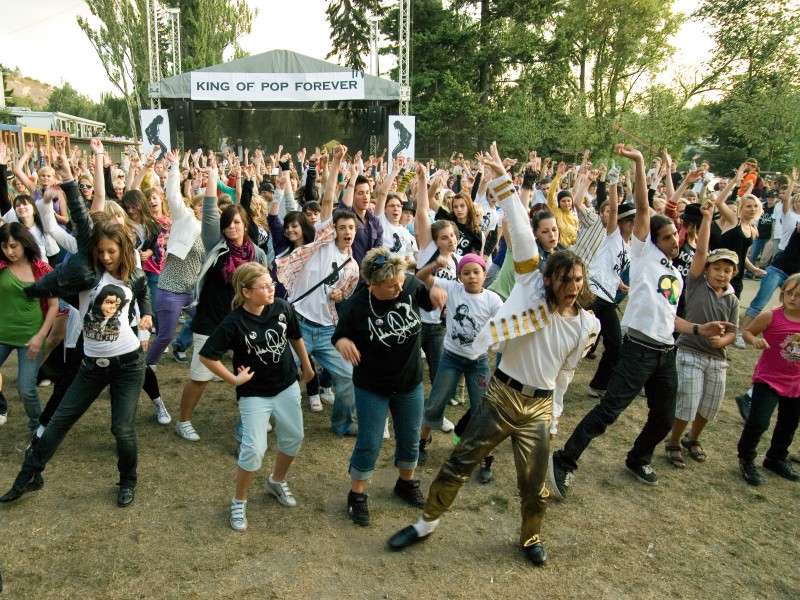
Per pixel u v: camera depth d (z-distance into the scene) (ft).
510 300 11.37
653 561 11.69
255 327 11.91
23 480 12.66
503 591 10.66
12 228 14.57
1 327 14.96
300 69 67.77
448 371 14.62
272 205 19.10
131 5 111.24
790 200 31.45
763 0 109.09
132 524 12.17
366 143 85.61
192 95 66.95
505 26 102.27
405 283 12.19
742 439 15.11
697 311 15.30
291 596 10.30
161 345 17.28
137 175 21.20
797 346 14.26
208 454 15.30
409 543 11.73
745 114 86.22
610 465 15.57
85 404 12.67
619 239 19.27
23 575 10.53
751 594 10.88
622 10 107.76
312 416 17.94
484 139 97.30
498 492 14.08
